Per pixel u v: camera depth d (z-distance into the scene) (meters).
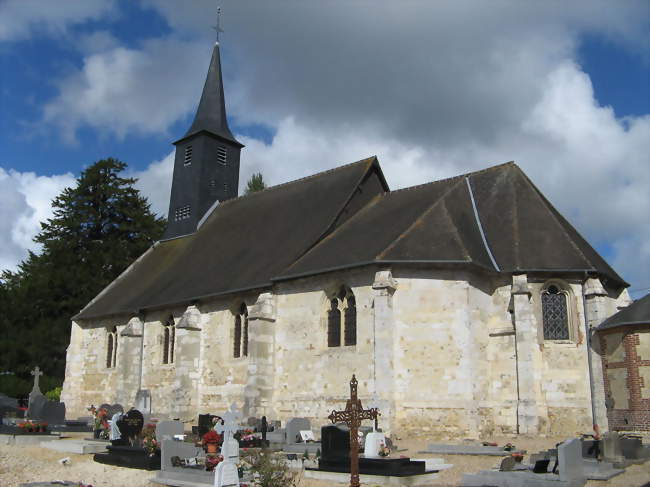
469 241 24.61
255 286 26.25
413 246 23.31
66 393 36.28
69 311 45.28
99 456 18.39
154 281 34.62
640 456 16.23
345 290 24.22
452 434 21.72
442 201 25.98
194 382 28.38
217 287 28.36
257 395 24.61
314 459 16.78
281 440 20.27
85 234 50.03
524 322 23.36
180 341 28.50
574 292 24.27
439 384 22.22
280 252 28.08
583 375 23.42
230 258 30.98
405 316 22.75
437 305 22.84
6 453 19.58
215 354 28.12
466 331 22.59
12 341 42.69
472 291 23.39
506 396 23.34
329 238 27.45
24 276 50.81
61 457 19.12
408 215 26.20
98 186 51.22
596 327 23.41
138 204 52.22
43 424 23.12
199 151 38.25
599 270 24.44
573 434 22.84
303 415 23.94
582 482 13.52
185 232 37.53
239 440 19.05
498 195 27.81
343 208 28.67
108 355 35.34
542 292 24.45
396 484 13.94
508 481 13.65
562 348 23.73
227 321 28.02
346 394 22.97
